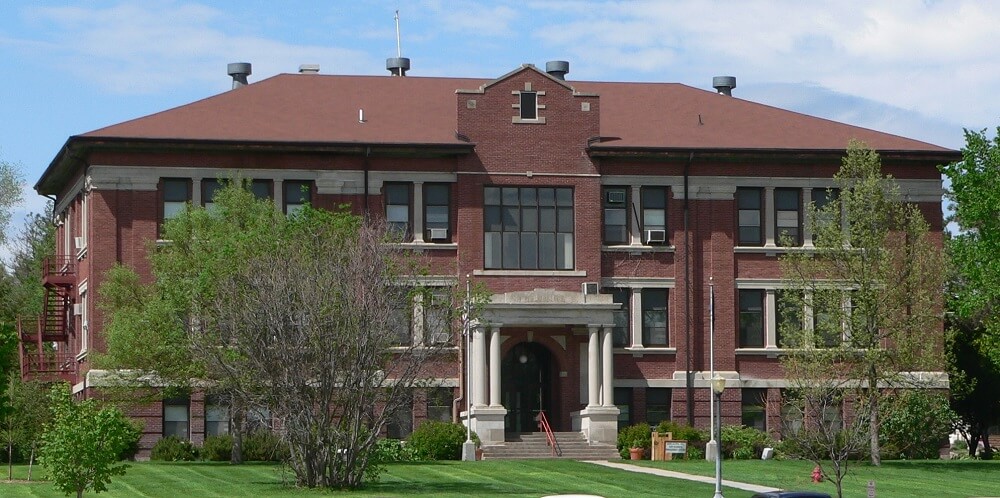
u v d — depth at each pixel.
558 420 66.75
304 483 47.84
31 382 60.28
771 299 68.94
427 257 66.38
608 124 70.62
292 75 72.62
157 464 58.09
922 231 60.66
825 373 58.84
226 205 59.25
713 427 64.25
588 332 66.69
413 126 68.38
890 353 59.06
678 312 68.44
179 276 56.94
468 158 66.88
